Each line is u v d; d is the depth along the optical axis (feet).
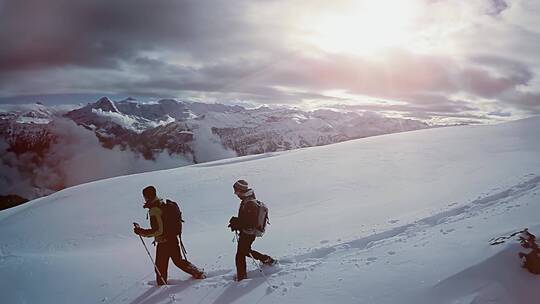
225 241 37.42
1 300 25.93
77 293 25.53
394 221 31.14
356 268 21.38
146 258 32.37
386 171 67.97
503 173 46.78
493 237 20.58
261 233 23.94
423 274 18.90
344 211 41.55
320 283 20.62
